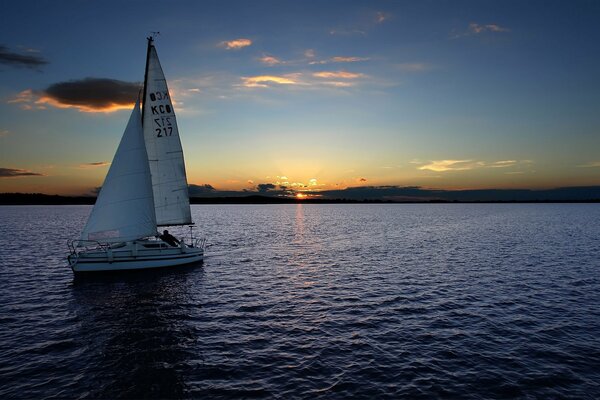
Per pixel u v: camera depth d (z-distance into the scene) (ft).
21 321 75.10
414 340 65.16
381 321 74.90
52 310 82.33
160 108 127.03
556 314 78.59
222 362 57.00
